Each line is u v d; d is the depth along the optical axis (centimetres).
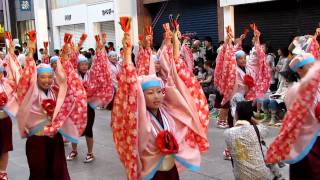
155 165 387
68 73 577
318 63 424
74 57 797
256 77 798
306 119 442
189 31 1731
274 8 1389
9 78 674
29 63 525
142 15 1894
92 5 2191
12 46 704
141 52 755
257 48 805
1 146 640
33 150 529
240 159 456
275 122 945
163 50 546
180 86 416
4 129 641
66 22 2412
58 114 530
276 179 481
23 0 2789
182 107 407
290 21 1350
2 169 645
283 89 939
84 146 859
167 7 1820
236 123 472
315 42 612
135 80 376
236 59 777
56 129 522
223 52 800
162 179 394
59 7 2477
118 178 650
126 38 378
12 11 2991
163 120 399
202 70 1198
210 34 1645
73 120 564
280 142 450
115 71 1023
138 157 382
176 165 404
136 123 375
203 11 1661
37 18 2648
